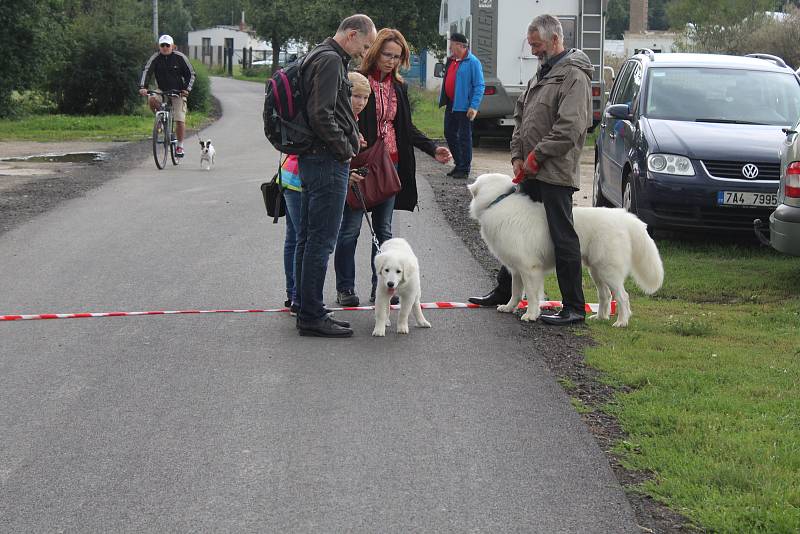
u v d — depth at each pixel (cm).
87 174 1619
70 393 546
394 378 577
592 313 766
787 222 823
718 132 1021
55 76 3591
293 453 459
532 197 725
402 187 770
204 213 1212
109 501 406
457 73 1586
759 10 3997
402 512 396
